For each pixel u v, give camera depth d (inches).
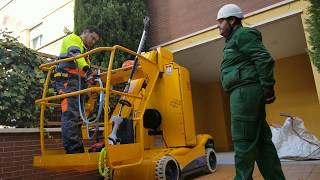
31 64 173.2
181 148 161.9
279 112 353.4
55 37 381.4
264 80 80.8
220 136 412.2
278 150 206.1
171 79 169.6
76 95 123.0
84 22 265.4
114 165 117.6
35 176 151.3
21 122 163.8
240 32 87.2
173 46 286.5
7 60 162.1
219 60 331.3
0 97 154.1
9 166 141.3
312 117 332.8
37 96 170.6
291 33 271.1
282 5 229.1
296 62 350.6
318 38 141.2
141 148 129.5
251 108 83.4
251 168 82.4
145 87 146.6
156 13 302.5
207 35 268.2
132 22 272.4
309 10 146.6
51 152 131.4
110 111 153.6
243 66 86.4
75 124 124.0
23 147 148.6
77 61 126.6
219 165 218.7
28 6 434.0
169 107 168.2
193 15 279.7
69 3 371.9
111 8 263.0
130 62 157.2
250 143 83.6
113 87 177.3
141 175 140.2
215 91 428.8
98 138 137.3
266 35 273.0
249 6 247.1
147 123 160.7
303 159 196.2
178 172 148.9
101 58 242.2
